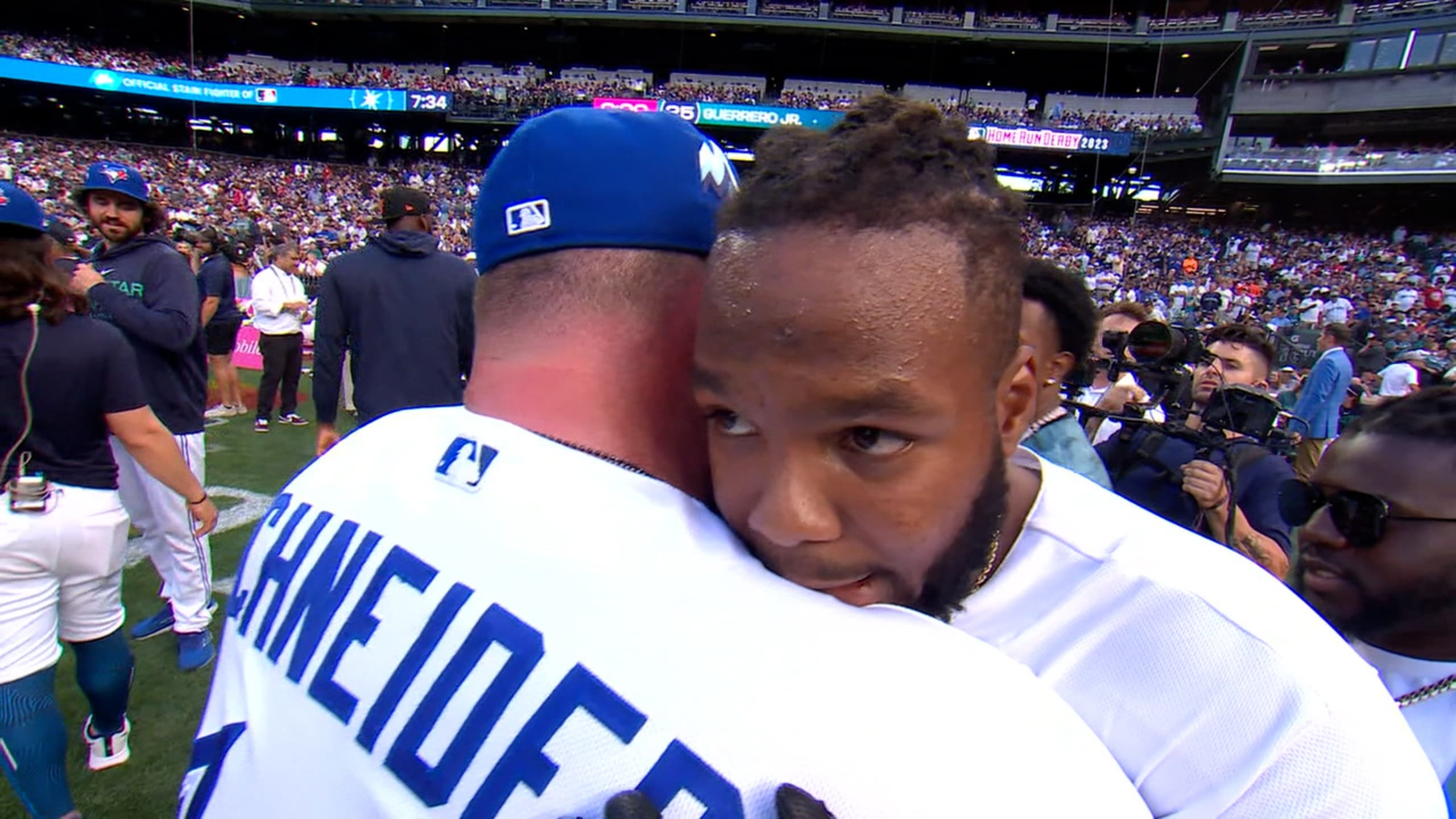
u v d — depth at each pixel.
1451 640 0.83
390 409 2.60
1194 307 16.31
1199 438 1.68
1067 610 0.47
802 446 0.35
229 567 2.93
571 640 0.35
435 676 0.38
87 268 2.09
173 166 23.11
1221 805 0.42
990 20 23.38
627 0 24.05
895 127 0.36
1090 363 1.77
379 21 25.92
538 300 0.47
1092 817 0.33
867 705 0.33
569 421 0.45
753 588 0.37
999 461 0.39
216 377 5.30
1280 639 0.42
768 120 22.30
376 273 2.56
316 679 0.42
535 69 26.30
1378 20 20.61
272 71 24.89
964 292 0.34
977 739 0.33
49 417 1.47
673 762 0.32
